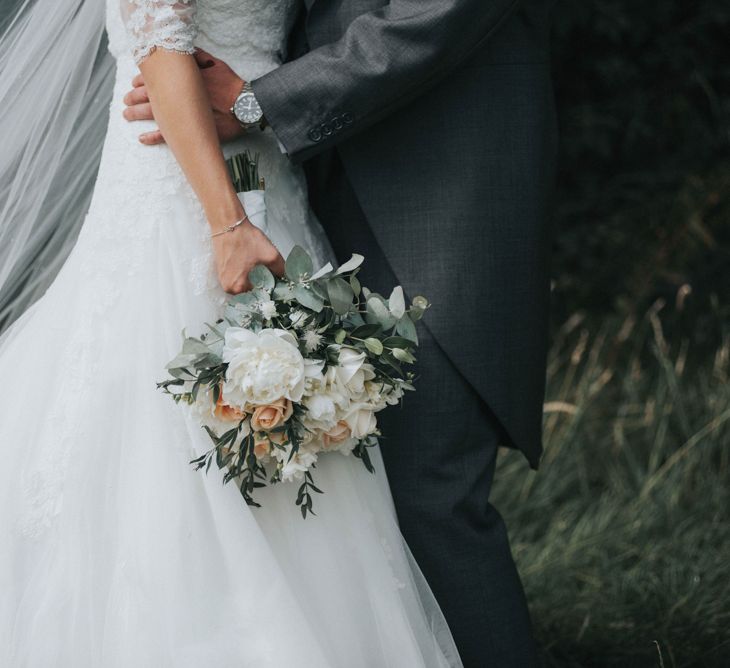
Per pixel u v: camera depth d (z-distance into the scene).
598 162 5.38
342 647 2.07
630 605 3.46
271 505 2.13
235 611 1.99
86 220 2.29
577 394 4.64
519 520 4.14
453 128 2.41
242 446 1.96
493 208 2.41
